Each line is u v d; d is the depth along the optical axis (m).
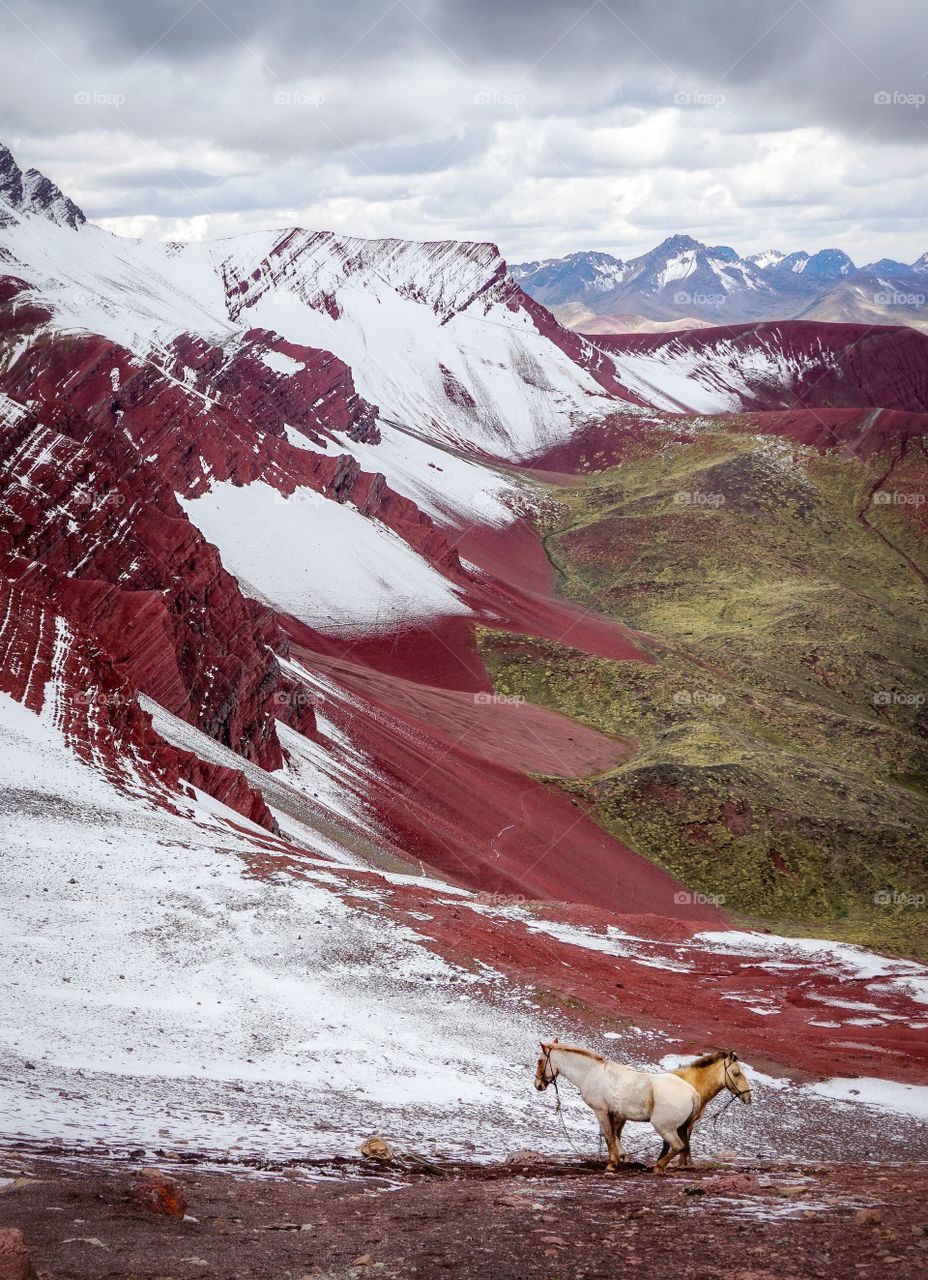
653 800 98.69
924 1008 38.69
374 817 68.69
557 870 77.75
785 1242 9.05
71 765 39.28
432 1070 22.45
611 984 33.91
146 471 87.06
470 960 31.02
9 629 47.28
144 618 60.78
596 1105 13.59
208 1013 23.52
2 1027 19.67
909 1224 9.66
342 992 26.70
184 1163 12.32
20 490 66.25
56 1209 9.31
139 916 28.41
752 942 48.78
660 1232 9.49
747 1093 13.36
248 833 42.69
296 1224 9.78
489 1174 13.55
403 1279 8.11
